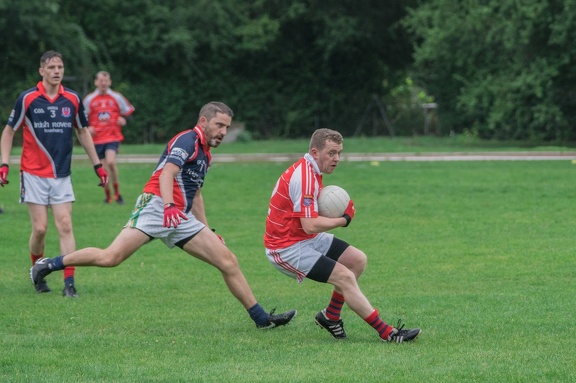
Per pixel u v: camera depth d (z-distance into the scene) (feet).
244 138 431.84
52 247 129.08
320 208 75.46
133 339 74.28
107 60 440.86
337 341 74.95
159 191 80.18
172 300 93.50
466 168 243.40
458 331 76.84
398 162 268.82
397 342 72.74
